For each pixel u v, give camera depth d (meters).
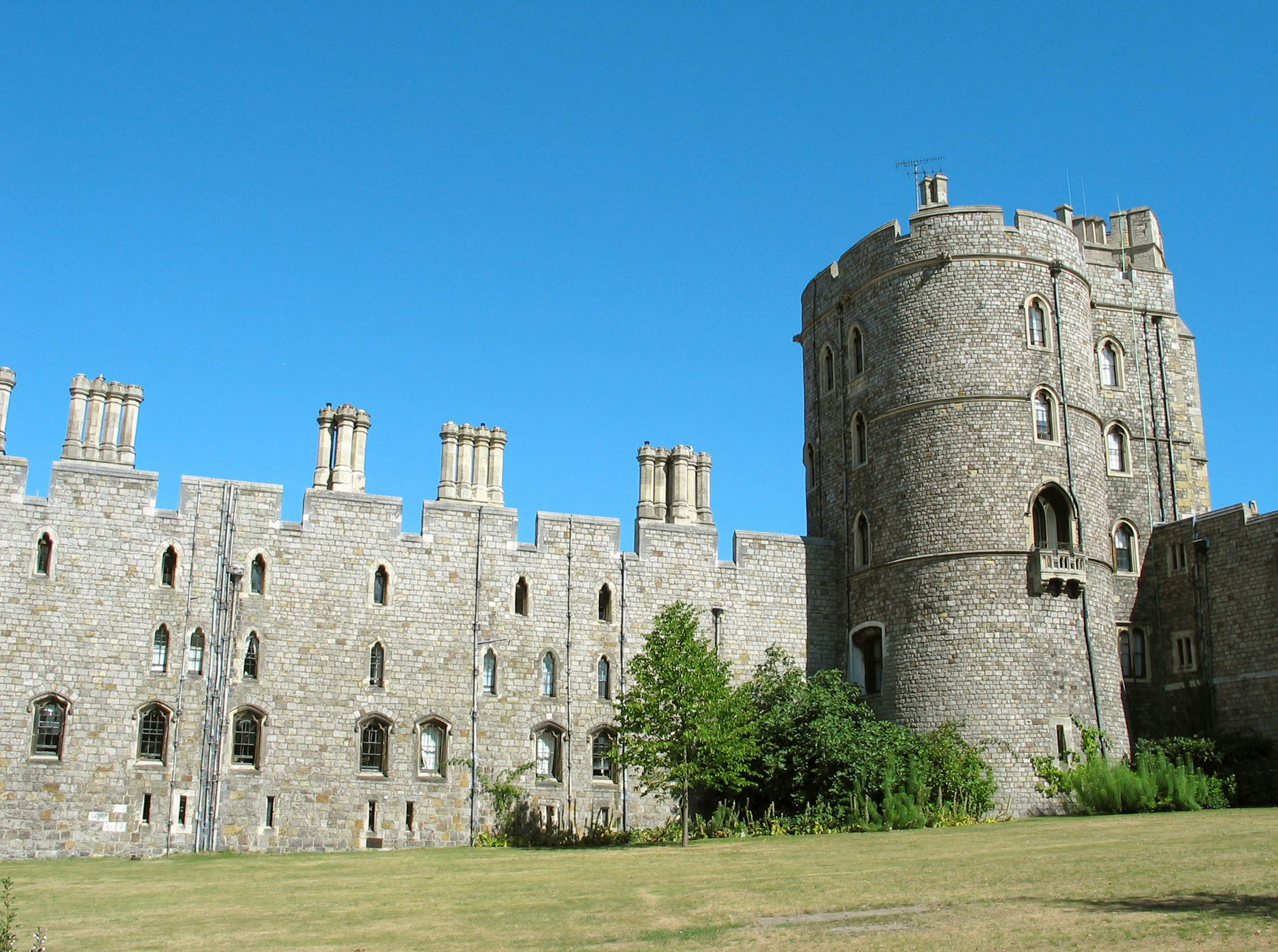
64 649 39.28
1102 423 46.84
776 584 47.53
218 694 40.38
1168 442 49.19
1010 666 41.47
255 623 41.34
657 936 19.44
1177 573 45.91
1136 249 52.25
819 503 50.28
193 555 41.12
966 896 21.52
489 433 47.81
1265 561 41.88
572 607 44.94
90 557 40.12
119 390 43.09
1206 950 16.11
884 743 40.59
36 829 37.94
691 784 41.56
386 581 43.06
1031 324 44.91
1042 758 40.59
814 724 41.19
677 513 49.03
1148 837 29.30
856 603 46.62
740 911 21.48
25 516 39.81
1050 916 18.92
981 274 44.88
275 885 28.89
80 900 26.70
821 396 50.62
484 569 44.22
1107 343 49.62
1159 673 46.03
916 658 42.97
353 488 45.81
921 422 44.47
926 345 44.94
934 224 45.72
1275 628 41.19
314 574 42.28
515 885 27.09
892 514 45.03
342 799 40.94
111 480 40.84
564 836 42.12
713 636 46.25
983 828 36.38
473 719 42.84
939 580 42.94
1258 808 37.75
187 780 39.59
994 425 43.53
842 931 18.97
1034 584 42.12
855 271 48.62
